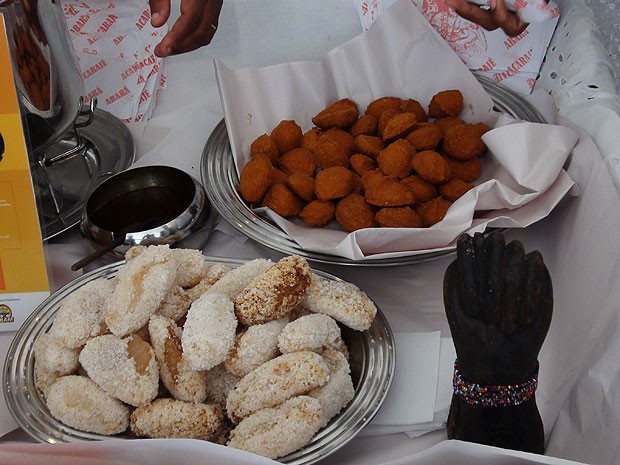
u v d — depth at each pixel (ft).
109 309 2.24
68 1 4.08
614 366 2.21
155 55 3.66
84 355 2.16
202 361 2.12
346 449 2.20
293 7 4.08
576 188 2.83
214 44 3.97
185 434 2.06
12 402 2.20
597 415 2.18
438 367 2.39
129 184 2.97
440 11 3.63
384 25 3.55
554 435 2.23
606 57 3.42
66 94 2.82
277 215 2.89
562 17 3.61
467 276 1.88
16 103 2.35
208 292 2.31
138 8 4.04
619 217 2.55
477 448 1.72
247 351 2.17
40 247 2.51
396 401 2.28
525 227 2.83
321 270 2.66
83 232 2.81
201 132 3.42
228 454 1.70
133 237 2.72
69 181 3.13
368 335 2.36
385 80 3.60
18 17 2.46
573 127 3.06
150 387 2.11
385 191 2.91
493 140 3.04
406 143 3.09
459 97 3.37
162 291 2.28
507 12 3.44
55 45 2.72
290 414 2.01
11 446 1.75
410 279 2.76
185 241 2.81
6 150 2.39
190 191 2.93
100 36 3.91
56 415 2.12
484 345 1.89
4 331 2.61
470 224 2.74
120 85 3.67
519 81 3.62
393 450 2.20
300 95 3.54
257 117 3.44
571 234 2.74
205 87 3.75
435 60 3.54
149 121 3.59
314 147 3.24
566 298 2.56
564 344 2.42
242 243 2.93
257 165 2.98
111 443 1.74
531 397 2.00
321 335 2.21
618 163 2.81
